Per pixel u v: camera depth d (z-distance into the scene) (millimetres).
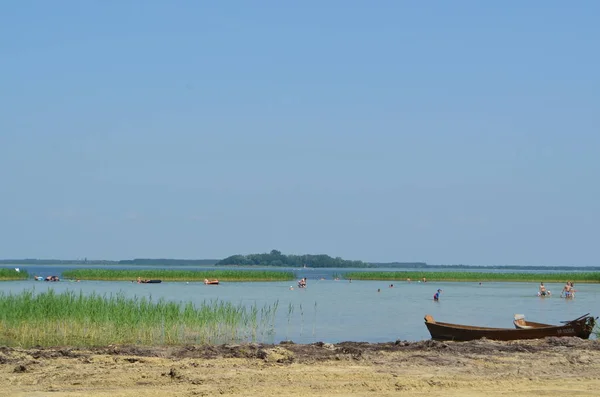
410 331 37031
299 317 45344
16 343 28359
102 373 17453
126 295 67375
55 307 30953
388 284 109375
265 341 31891
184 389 15758
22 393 15250
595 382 17062
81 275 108562
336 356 20297
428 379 17047
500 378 17484
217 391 15547
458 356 20797
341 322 41969
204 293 74312
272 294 74375
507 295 77688
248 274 114375
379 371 18219
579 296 76562
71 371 17656
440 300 67750
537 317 48156
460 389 16172
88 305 32094
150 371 17750
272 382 16625
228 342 30844
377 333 35906
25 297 33062
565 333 27000
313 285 103000
